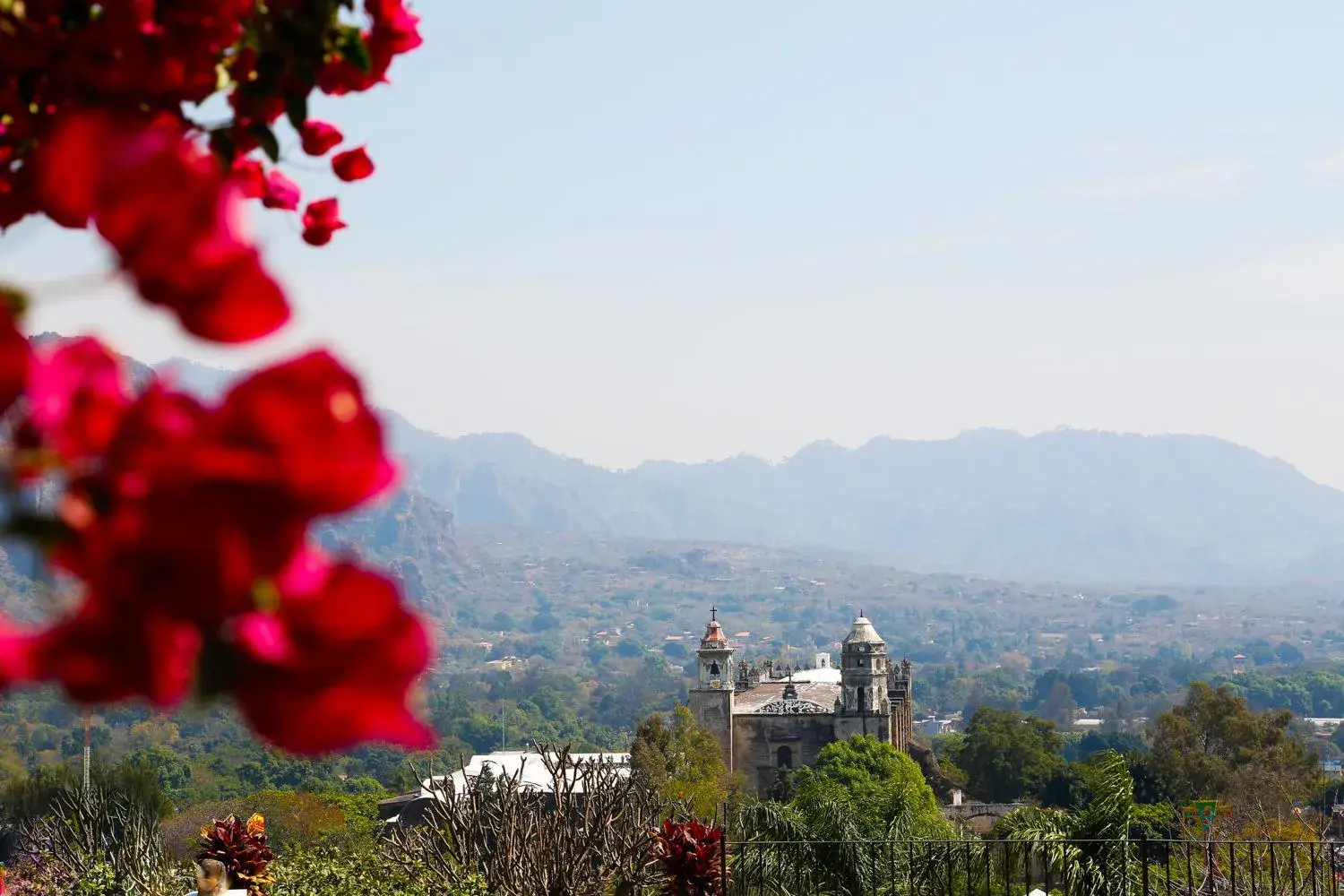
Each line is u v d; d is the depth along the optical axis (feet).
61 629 6.12
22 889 76.84
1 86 9.10
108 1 8.94
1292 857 82.94
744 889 86.84
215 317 6.63
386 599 6.47
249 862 64.95
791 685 390.83
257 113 10.37
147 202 6.56
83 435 6.30
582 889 63.41
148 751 320.29
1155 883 85.66
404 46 10.62
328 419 6.09
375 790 314.55
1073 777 378.73
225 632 6.31
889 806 125.49
